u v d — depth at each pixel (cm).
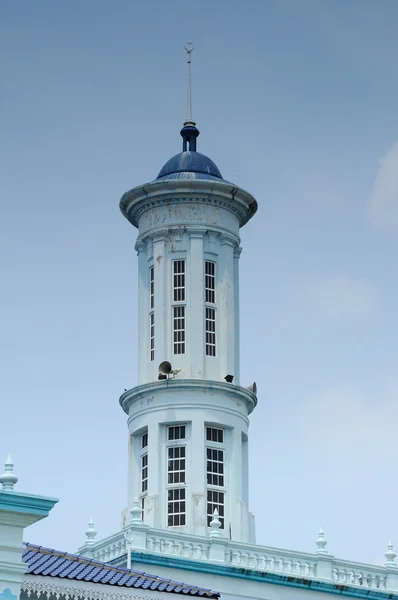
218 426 7544
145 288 7894
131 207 7988
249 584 6994
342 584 7200
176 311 7744
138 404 7619
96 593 4841
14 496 4516
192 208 7869
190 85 8381
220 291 7806
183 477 7431
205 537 7006
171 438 7525
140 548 6762
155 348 7675
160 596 4950
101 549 6994
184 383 7500
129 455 7638
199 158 8106
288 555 7175
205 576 6888
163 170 8106
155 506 7356
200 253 7794
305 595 7106
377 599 7275
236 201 7938
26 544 5044
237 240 7988
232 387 7581
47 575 4762
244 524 7444
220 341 7731
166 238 7844
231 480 7494
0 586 4503
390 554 7462
